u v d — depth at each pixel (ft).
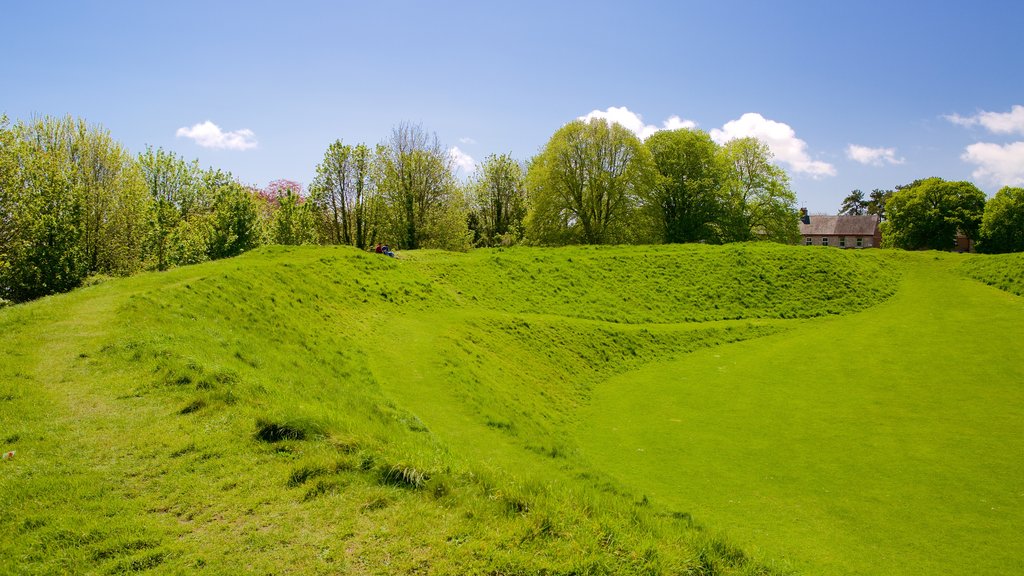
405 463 32.53
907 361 93.71
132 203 158.10
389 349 77.66
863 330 113.60
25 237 129.70
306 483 30.76
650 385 87.56
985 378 84.43
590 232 219.61
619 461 59.26
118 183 159.63
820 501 49.88
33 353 49.37
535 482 33.24
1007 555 41.09
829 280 138.62
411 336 85.20
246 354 55.88
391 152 216.13
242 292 78.43
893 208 296.51
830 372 90.74
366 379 63.57
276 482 30.81
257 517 27.76
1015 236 256.52
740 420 71.72
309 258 108.68
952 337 104.94
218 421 37.50
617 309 121.39
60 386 42.78
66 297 70.69
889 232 301.84
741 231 228.63
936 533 44.32
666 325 116.06
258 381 46.37
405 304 101.55
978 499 49.96
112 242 156.66
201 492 29.66
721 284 135.85
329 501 29.35
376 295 100.63
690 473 56.03
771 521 46.19
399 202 214.28
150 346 50.37
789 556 40.37
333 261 109.29
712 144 237.86
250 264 94.84
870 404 76.02
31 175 130.11
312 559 24.88
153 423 37.19
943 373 87.40
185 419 37.93
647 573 25.43
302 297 86.33
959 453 59.88
